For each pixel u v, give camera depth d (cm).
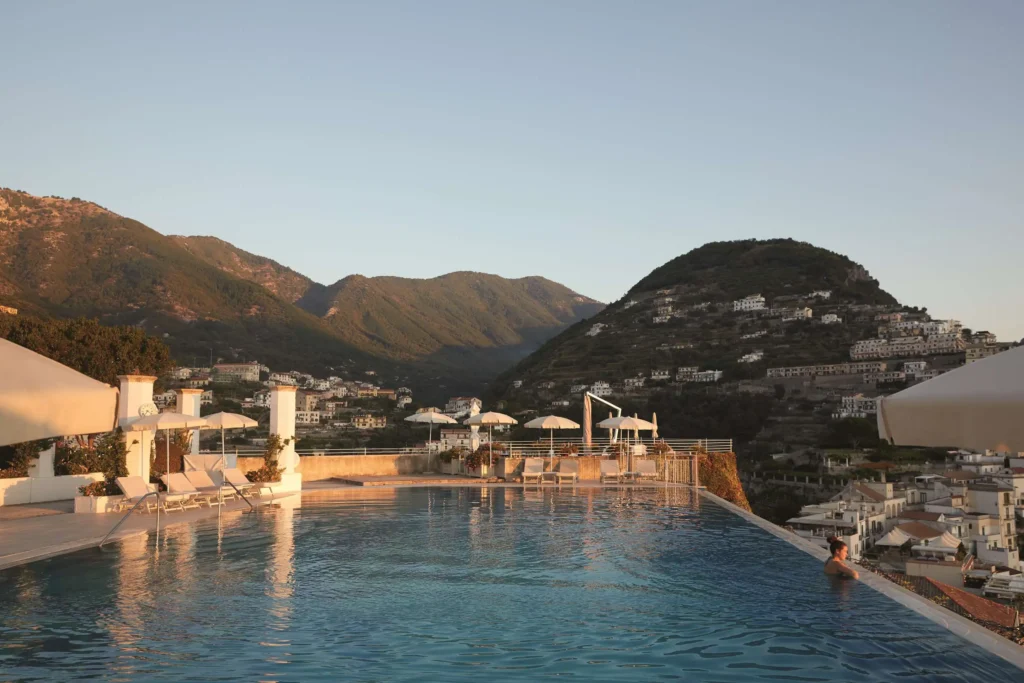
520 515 1762
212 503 1906
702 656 711
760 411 12350
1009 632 2348
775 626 821
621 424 2936
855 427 11019
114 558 1180
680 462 3284
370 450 3039
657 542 1391
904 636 783
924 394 616
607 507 1948
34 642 733
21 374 738
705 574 1103
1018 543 6962
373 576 1065
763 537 1452
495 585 1016
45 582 1006
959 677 652
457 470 2869
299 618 835
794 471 9981
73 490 1917
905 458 10131
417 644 743
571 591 985
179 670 654
